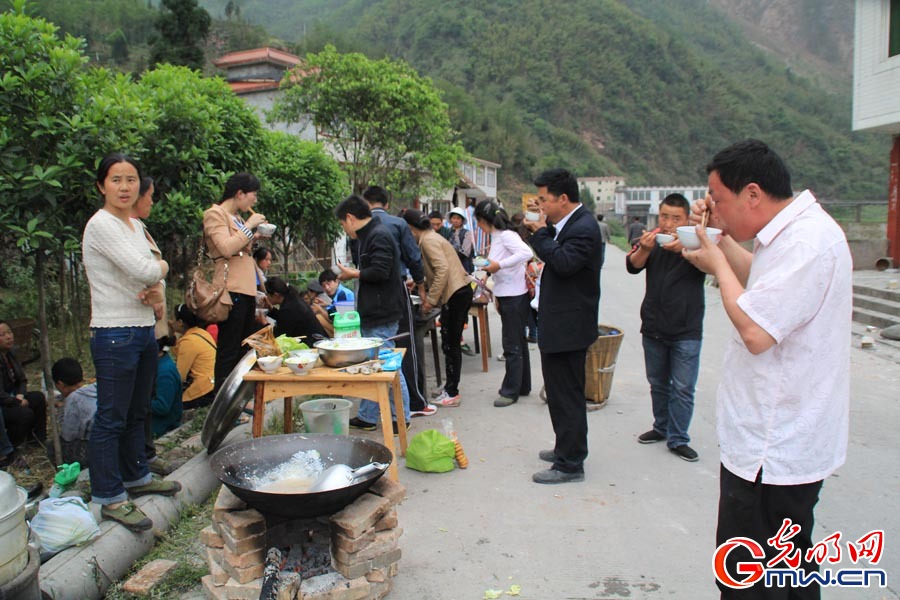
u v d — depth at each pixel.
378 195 5.44
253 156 6.50
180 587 2.91
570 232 3.73
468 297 5.56
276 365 3.78
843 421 2.09
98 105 4.00
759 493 2.09
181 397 4.75
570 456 4.00
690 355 4.35
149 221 5.12
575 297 3.81
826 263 1.97
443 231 10.61
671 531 3.41
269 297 5.86
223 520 2.69
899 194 12.79
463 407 5.59
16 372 4.69
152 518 3.29
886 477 4.06
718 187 2.14
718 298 12.05
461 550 3.22
